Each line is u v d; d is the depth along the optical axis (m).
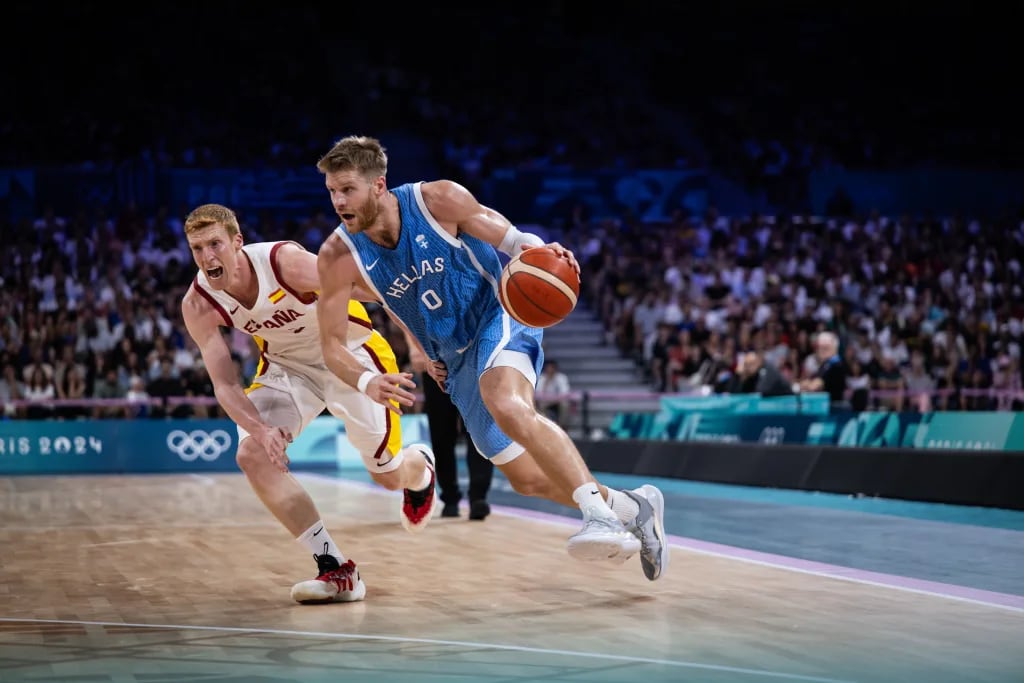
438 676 3.02
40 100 21.30
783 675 3.01
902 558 5.38
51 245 16.25
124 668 3.16
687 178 19.72
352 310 4.74
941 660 3.19
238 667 3.16
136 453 13.55
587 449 12.99
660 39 25.81
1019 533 6.34
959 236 18.31
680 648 3.37
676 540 6.09
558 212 19.23
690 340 15.02
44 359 14.19
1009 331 15.73
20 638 3.61
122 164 18.14
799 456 9.66
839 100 24.48
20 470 13.25
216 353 4.43
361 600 4.32
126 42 22.22
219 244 4.28
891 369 13.71
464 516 7.66
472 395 4.34
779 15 25.25
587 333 17.41
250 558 5.66
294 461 14.48
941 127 23.80
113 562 5.53
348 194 3.96
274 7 23.91
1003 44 23.77
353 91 24.03
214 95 22.28
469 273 4.20
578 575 4.92
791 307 15.89
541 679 2.98
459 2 25.62
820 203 20.02
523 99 24.19
